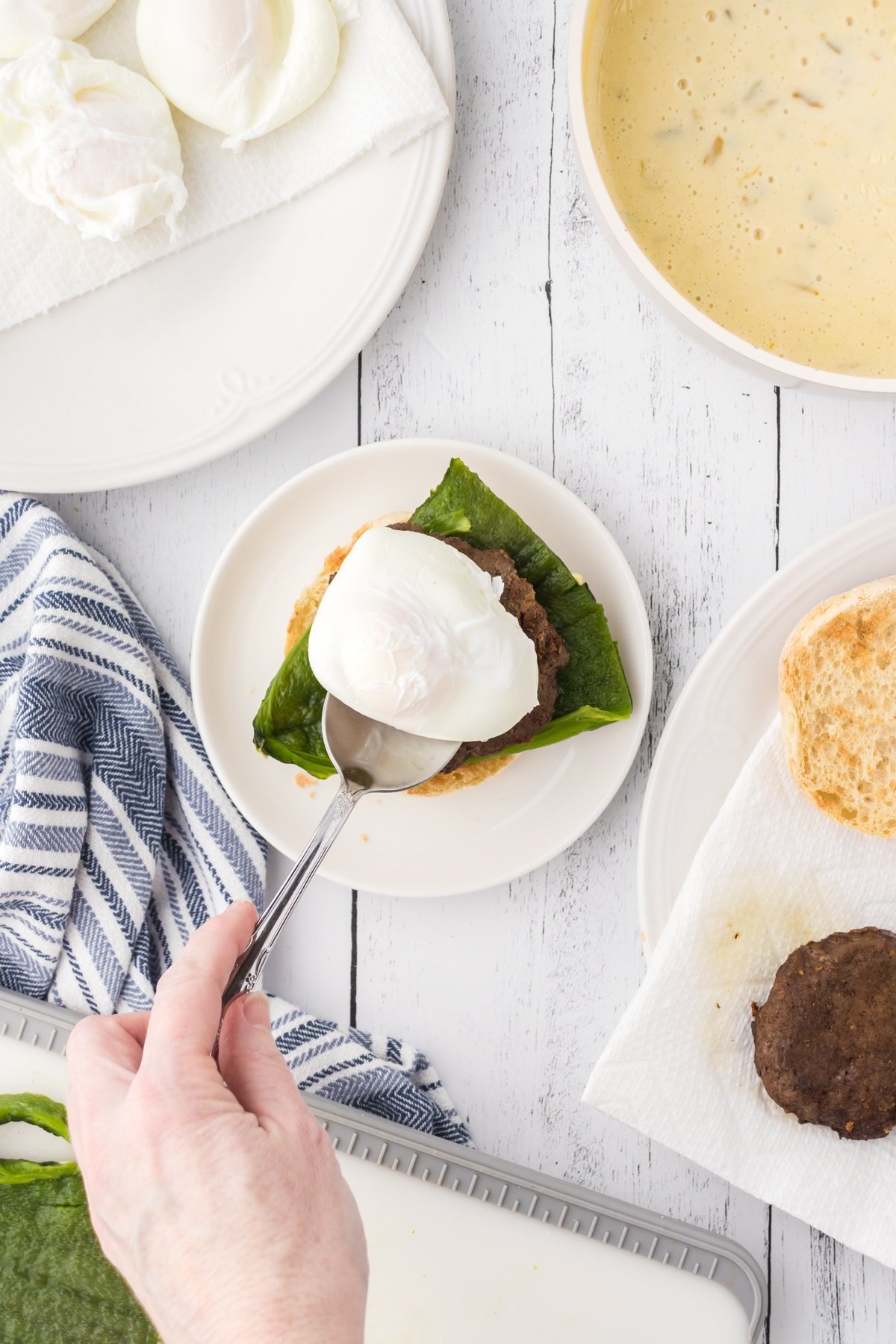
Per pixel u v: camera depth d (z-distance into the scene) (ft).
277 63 2.56
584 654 2.59
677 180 2.56
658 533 2.68
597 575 2.62
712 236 2.56
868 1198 2.53
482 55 2.66
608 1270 2.58
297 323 2.63
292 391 2.63
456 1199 2.59
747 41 2.53
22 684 2.63
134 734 2.67
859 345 2.56
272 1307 2.05
